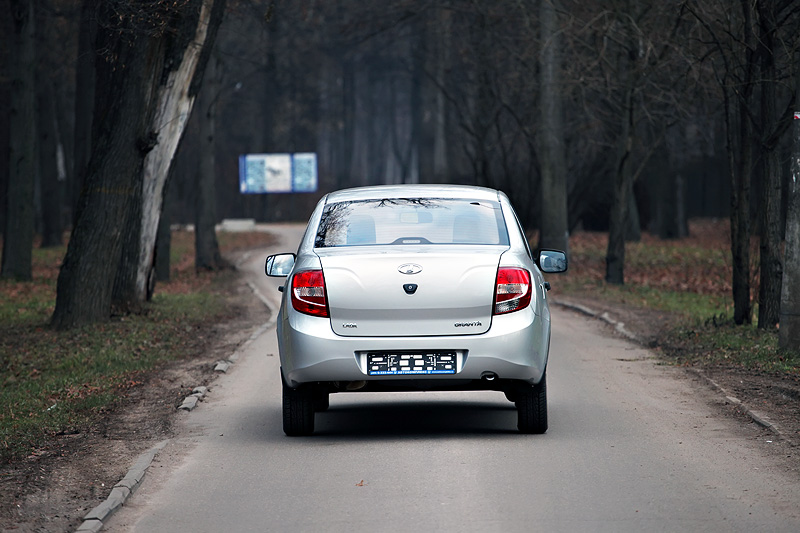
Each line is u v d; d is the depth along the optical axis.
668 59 66.06
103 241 52.25
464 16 102.88
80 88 97.12
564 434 25.02
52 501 19.72
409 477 20.72
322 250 24.31
